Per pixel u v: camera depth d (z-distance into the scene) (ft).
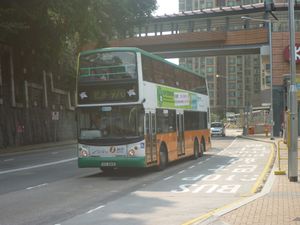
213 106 529.86
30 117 155.43
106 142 60.34
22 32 132.67
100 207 38.88
